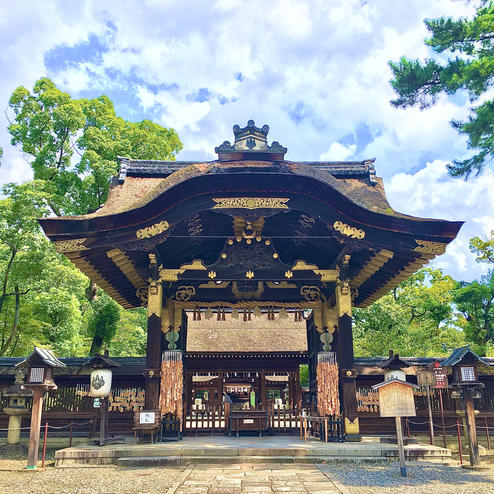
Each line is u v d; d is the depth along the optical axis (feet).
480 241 87.56
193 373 55.72
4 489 23.68
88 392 43.68
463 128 33.53
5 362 44.19
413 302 89.30
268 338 56.39
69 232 36.55
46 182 67.67
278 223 44.09
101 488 23.48
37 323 64.13
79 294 65.16
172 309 46.19
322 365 40.09
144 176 45.96
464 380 30.71
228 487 23.07
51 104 72.90
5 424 42.86
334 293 43.16
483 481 25.00
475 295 83.30
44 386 30.30
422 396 44.04
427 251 38.37
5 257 64.13
